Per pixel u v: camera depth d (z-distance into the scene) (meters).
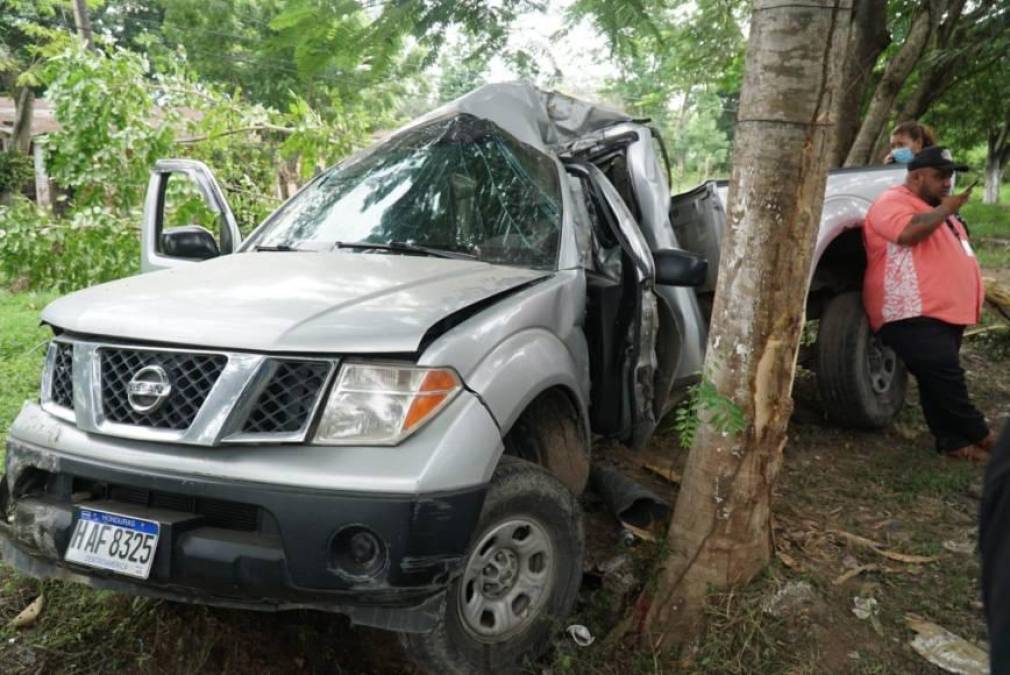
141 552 2.27
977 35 9.29
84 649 2.80
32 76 14.65
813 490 4.13
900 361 4.98
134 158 6.67
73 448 2.41
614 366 3.57
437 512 2.22
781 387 2.83
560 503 2.75
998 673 1.13
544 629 2.75
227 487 2.21
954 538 3.63
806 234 2.75
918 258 4.30
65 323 2.60
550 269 3.32
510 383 2.58
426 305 2.56
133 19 18.75
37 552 2.49
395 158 3.87
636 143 4.30
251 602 2.27
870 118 8.80
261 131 7.60
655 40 3.64
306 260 3.11
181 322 2.41
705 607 2.84
